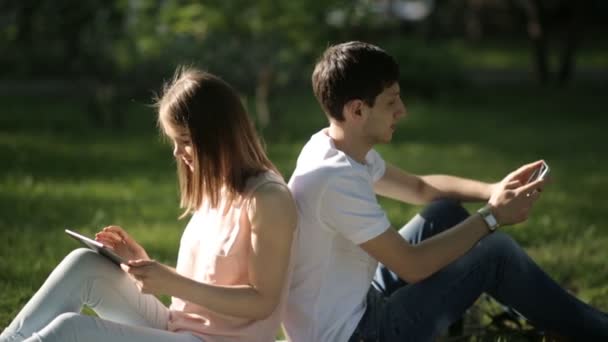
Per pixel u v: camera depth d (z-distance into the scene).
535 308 5.77
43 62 27.02
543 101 28.47
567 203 13.31
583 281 8.88
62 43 21.14
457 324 6.61
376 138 5.37
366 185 5.25
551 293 5.74
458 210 6.18
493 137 21.20
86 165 15.77
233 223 5.10
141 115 22.66
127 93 20.64
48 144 18.00
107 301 5.21
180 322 5.28
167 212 12.02
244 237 5.07
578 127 23.33
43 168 15.30
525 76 35.03
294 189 5.32
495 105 27.38
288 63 19.38
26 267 8.91
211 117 5.05
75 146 17.89
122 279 5.26
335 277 5.32
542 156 18.50
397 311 5.45
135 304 5.30
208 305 4.95
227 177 5.08
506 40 50.72
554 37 48.97
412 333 5.43
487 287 5.68
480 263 5.59
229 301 4.95
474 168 16.77
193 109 5.05
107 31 20.00
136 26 19.50
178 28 19.09
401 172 6.21
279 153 17.75
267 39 19.19
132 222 11.33
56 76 28.19
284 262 5.00
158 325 5.40
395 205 12.58
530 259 5.75
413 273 5.29
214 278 5.12
